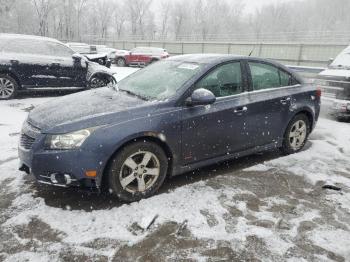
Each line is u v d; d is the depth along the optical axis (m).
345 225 3.34
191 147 3.94
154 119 3.59
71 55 9.59
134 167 3.55
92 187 3.47
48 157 3.29
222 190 3.95
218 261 2.77
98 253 2.80
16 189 3.76
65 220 3.22
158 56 24.25
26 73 8.81
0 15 46.91
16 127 6.21
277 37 47.81
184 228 3.17
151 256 2.80
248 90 4.49
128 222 3.23
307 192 4.00
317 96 5.43
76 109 3.71
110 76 10.23
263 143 4.75
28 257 2.72
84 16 65.44
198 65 4.23
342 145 5.87
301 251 2.93
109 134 3.34
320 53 22.08
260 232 3.15
